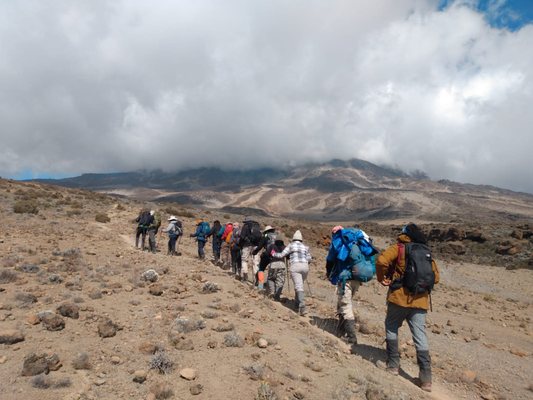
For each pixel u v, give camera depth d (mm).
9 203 30469
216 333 6414
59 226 23578
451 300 16906
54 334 5648
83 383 4410
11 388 4074
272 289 10875
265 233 11664
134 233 24938
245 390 4641
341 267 8016
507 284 27047
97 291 8070
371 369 6375
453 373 7105
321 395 4836
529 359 8906
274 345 6223
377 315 11547
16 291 7711
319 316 9695
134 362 5086
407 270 6344
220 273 13273
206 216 44562
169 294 8812
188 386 4613
